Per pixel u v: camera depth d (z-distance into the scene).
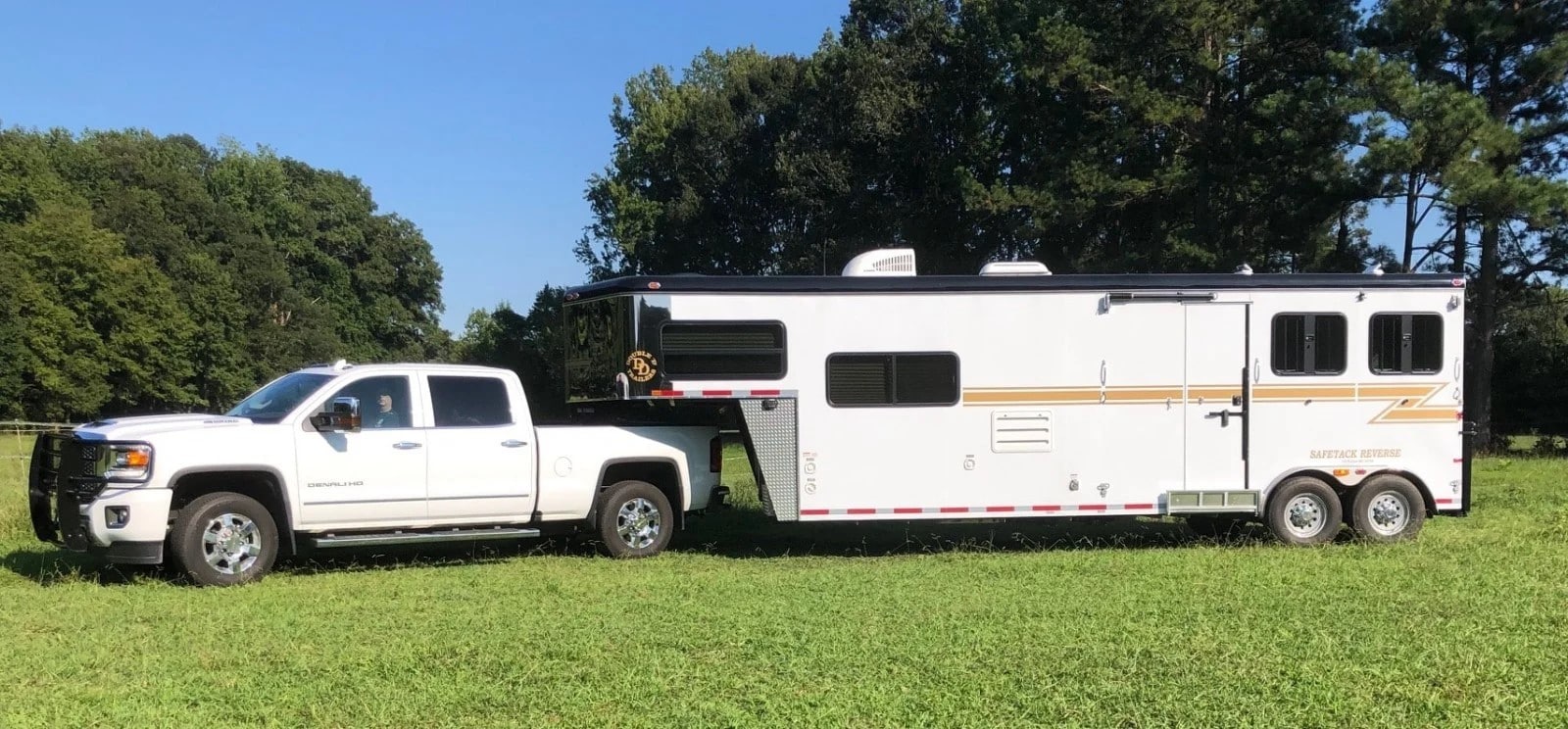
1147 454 10.61
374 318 75.75
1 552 10.34
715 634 6.58
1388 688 5.35
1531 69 23.02
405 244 78.81
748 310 10.33
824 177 35.62
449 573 9.23
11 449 25.38
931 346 10.47
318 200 74.69
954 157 34.25
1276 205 26.56
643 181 47.25
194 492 8.89
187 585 8.59
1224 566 9.23
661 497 10.52
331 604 7.74
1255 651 6.11
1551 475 18.44
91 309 52.06
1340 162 23.84
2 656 6.18
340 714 5.05
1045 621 6.93
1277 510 10.65
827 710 5.04
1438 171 22.81
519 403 10.08
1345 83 23.78
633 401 10.69
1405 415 10.75
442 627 6.89
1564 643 6.26
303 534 9.20
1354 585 8.21
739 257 41.56
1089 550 10.70
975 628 6.70
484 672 5.76
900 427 10.44
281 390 9.68
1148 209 30.12
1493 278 26.03
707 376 10.29
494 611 7.41
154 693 5.41
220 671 5.85
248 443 8.83
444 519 9.68
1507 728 4.80
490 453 9.79
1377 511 10.74
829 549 11.12
